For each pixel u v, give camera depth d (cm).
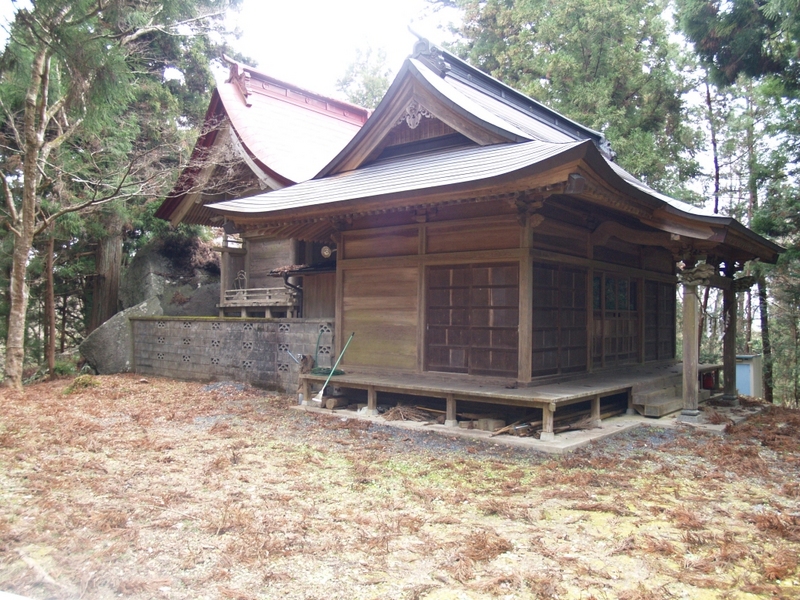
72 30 1040
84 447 732
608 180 692
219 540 432
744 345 2280
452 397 802
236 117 1540
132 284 1967
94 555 407
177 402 1087
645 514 491
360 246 1013
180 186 1642
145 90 1733
